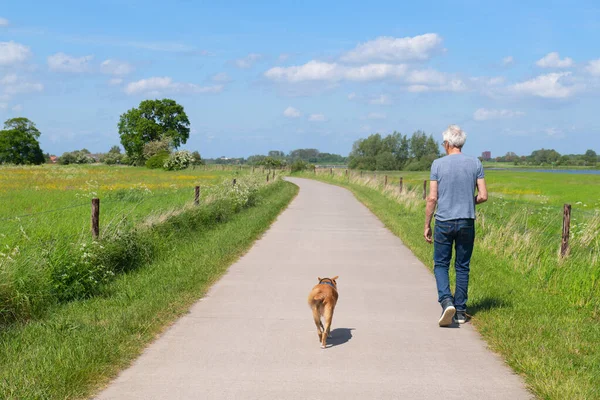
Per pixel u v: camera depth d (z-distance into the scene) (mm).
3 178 39375
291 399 4445
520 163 166250
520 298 7895
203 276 9297
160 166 75938
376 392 4602
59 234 9914
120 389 4648
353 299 8000
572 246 10477
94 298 7777
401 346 5859
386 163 109562
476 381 4871
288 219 19188
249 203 22484
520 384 4812
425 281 9281
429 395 4551
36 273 7223
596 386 4641
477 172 6777
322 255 11883
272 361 5359
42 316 6812
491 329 6359
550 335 6078
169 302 7555
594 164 156625
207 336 6172
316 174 63625
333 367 5199
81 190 26953
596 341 5949
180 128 104688
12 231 10438
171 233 12266
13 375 4758
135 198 20906
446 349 5770
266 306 7551
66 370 4871
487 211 17484
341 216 20297
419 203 22406
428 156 109250
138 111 100438
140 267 9836
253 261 11094
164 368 5152
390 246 13234
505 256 11078
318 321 5844
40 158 126688
